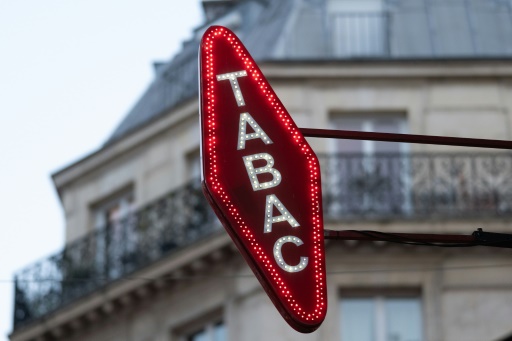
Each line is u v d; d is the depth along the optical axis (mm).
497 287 26781
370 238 14836
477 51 29875
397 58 29000
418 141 14820
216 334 27391
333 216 26797
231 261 27344
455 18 30469
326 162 27391
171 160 29672
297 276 14719
